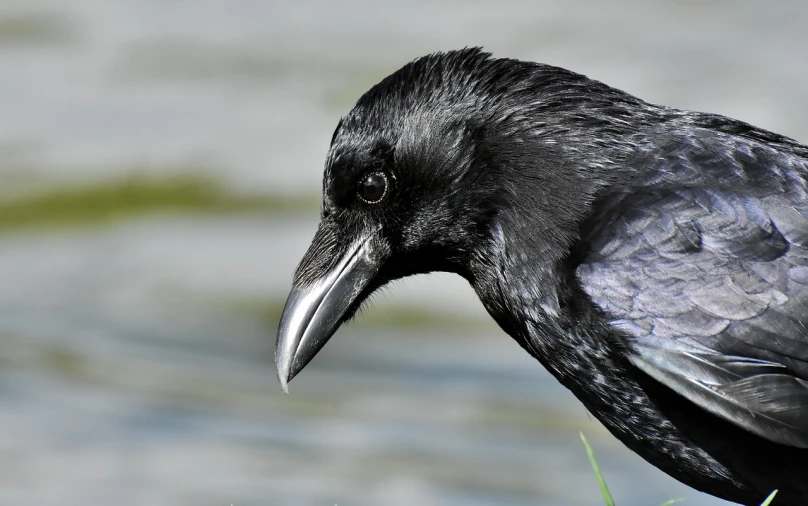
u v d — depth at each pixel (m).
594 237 7.54
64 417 14.84
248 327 17.56
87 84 25.44
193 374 16.25
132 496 12.70
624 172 7.66
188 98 24.75
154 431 14.55
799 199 7.33
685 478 7.71
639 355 7.28
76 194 21.48
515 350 17.56
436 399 15.94
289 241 20.06
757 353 7.12
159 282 18.86
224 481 13.26
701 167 7.56
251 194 21.47
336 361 17.09
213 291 18.23
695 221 7.39
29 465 13.48
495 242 7.89
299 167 22.41
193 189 21.98
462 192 7.91
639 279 7.37
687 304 7.25
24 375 15.98
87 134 23.58
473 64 7.99
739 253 7.26
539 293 7.68
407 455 14.29
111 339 17.05
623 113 7.85
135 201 21.62
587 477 14.08
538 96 7.87
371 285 8.21
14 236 20.45
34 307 17.92
